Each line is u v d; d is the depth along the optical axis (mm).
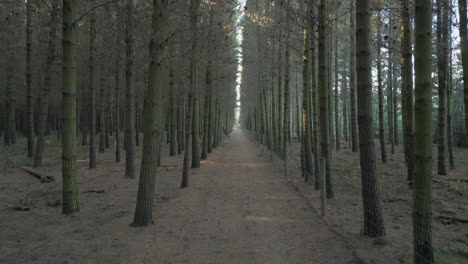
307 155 10266
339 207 6875
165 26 5645
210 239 4949
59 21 11172
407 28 8547
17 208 6273
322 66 7715
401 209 6676
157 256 4180
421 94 3463
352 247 4414
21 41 15570
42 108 12164
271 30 13562
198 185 9703
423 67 3445
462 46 5641
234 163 15945
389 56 12281
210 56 13359
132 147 10680
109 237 4820
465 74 5625
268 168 13938
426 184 3459
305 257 4223
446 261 3752
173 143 18328
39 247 4312
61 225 5332
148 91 5543
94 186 9047
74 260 3926
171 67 13367
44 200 7047
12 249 4215
